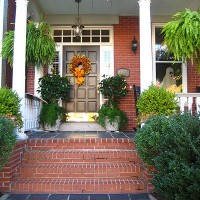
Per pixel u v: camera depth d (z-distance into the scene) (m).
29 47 6.85
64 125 8.07
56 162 5.23
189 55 4.72
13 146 4.23
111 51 8.69
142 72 5.76
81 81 8.66
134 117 8.30
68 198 4.28
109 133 7.21
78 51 8.77
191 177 3.33
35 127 7.59
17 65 5.71
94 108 8.66
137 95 7.78
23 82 5.74
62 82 7.96
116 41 8.62
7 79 7.72
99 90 8.23
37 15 7.85
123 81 8.07
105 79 8.09
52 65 8.65
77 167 4.96
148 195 4.41
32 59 7.14
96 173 4.93
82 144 5.66
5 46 6.87
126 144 5.66
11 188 4.55
